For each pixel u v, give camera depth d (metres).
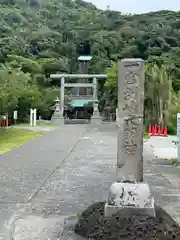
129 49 77.19
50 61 68.81
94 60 75.38
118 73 5.91
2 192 8.98
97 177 11.12
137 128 5.88
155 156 16.44
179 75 50.75
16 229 6.14
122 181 5.94
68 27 90.50
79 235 5.71
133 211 5.71
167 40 79.06
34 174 11.52
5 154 16.70
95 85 55.12
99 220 5.68
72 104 63.78
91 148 19.27
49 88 62.91
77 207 7.57
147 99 32.53
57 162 14.20
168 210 7.29
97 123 51.50
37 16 97.50
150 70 33.47
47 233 5.91
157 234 5.15
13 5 106.25
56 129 37.03
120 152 5.95
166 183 10.27
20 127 39.81
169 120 31.39
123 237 5.16
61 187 9.64
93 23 94.88
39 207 7.57
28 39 78.56
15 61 59.59
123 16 103.69
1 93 28.70
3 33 76.12
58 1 118.31
